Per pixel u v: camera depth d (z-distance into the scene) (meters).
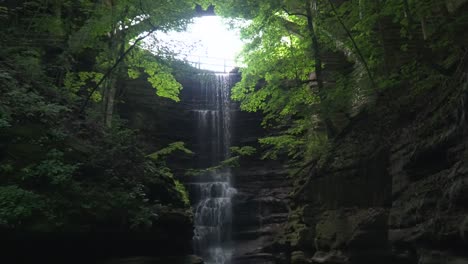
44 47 16.70
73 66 19.45
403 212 10.13
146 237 13.13
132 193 12.26
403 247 10.12
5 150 9.89
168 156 30.83
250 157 31.42
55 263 10.59
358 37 15.88
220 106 34.75
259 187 29.08
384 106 13.99
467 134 7.68
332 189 15.46
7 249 9.30
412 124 11.01
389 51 14.66
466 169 7.40
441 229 7.98
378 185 12.73
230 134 33.19
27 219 9.41
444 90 9.78
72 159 11.62
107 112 17.98
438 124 9.15
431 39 12.02
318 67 18.64
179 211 15.04
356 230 12.68
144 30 16.45
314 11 19.45
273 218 26.00
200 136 33.00
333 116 18.95
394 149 11.49
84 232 10.70
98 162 12.52
